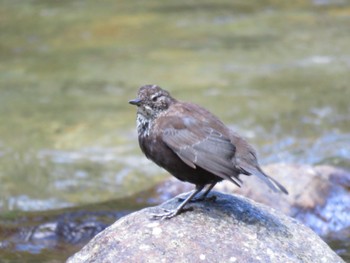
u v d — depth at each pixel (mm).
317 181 11180
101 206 11484
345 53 20781
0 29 24406
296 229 7762
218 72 19578
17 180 13844
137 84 18922
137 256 7102
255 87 18234
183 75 19422
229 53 21297
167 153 7441
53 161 14672
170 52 21641
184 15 25766
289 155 14258
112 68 20359
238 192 10742
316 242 7684
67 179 13953
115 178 14023
